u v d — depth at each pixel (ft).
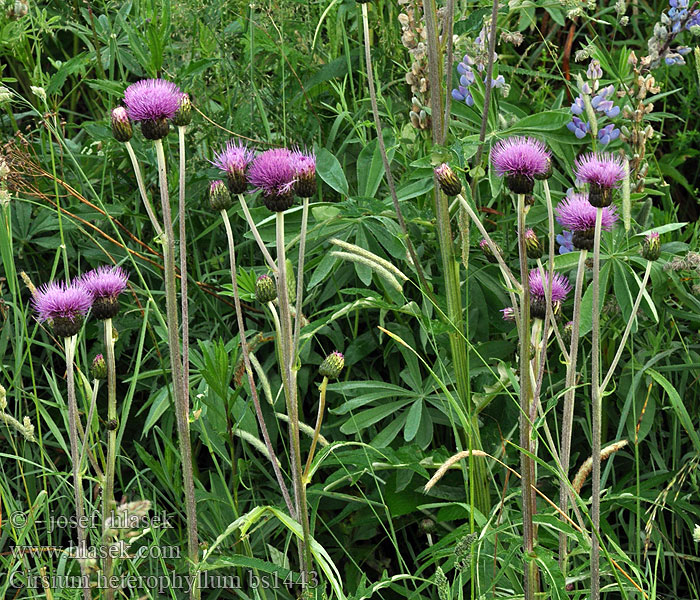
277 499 10.26
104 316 7.33
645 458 10.71
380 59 12.56
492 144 10.59
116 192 12.44
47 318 7.11
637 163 10.45
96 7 13.70
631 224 10.30
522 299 7.34
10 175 10.43
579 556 9.24
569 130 10.57
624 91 11.06
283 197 7.14
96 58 12.73
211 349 10.53
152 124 7.32
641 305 10.32
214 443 9.99
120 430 9.16
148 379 11.12
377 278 10.61
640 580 7.89
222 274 11.58
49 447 10.87
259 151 11.95
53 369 10.76
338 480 8.73
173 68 12.17
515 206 10.57
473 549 7.49
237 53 12.60
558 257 9.88
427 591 10.20
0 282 11.30
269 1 12.19
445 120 9.09
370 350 10.77
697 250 10.64
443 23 9.49
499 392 8.69
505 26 12.59
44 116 11.02
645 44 14.11
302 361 10.62
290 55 12.46
